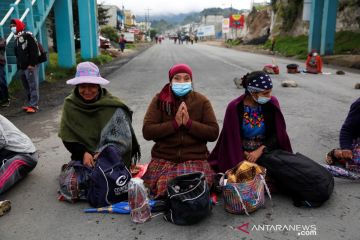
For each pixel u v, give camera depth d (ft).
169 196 10.32
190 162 12.00
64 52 50.88
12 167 12.41
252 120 12.32
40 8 40.27
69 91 34.27
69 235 9.91
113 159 11.47
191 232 9.96
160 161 12.16
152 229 10.14
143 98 29.89
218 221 10.50
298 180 11.04
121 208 11.07
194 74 47.47
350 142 13.14
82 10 66.18
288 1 126.00
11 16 36.01
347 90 33.58
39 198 12.10
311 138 18.29
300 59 79.46
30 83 24.89
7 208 11.15
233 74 47.37
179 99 12.00
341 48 81.20
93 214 11.02
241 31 233.55
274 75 45.83
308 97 29.81
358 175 13.01
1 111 25.68
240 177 11.09
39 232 10.07
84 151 12.07
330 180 11.25
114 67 60.13
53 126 21.48
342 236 9.68
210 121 12.05
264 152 12.03
